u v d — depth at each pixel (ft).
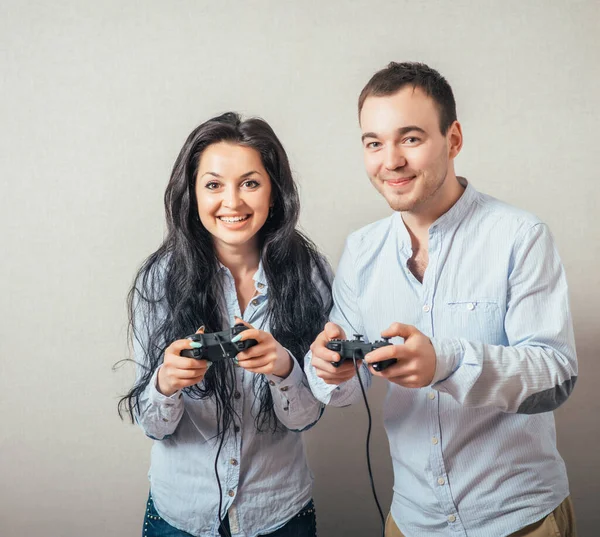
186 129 5.98
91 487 6.36
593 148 5.96
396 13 5.87
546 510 3.92
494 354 3.52
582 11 5.83
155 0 5.89
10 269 6.11
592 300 6.11
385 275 4.21
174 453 4.55
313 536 4.76
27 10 5.90
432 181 3.73
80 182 6.03
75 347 6.18
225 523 4.48
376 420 6.26
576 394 6.20
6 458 6.32
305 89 5.94
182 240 4.44
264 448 4.51
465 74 5.91
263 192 4.25
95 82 5.95
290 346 4.54
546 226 3.91
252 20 5.90
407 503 4.21
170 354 3.80
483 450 3.93
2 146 6.00
